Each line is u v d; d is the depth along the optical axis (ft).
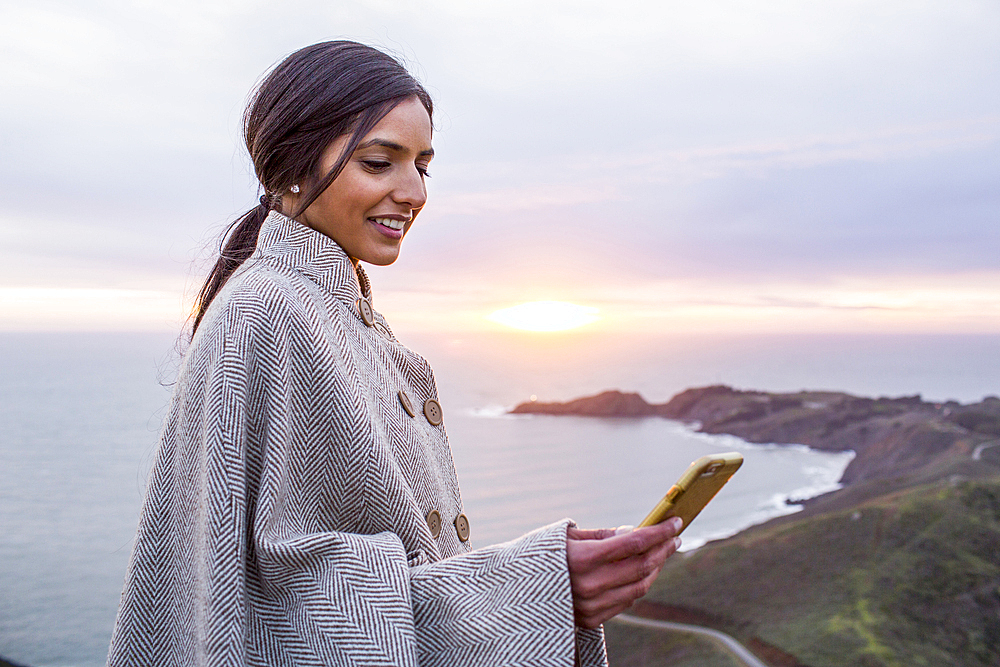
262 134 4.26
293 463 3.52
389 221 4.38
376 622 3.11
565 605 3.16
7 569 317.63
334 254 4.20
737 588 236.84
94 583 300.61
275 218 4.31
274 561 3.21
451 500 4.47
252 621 3.26
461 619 3.24
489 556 3.39
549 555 3.25
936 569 219.82
